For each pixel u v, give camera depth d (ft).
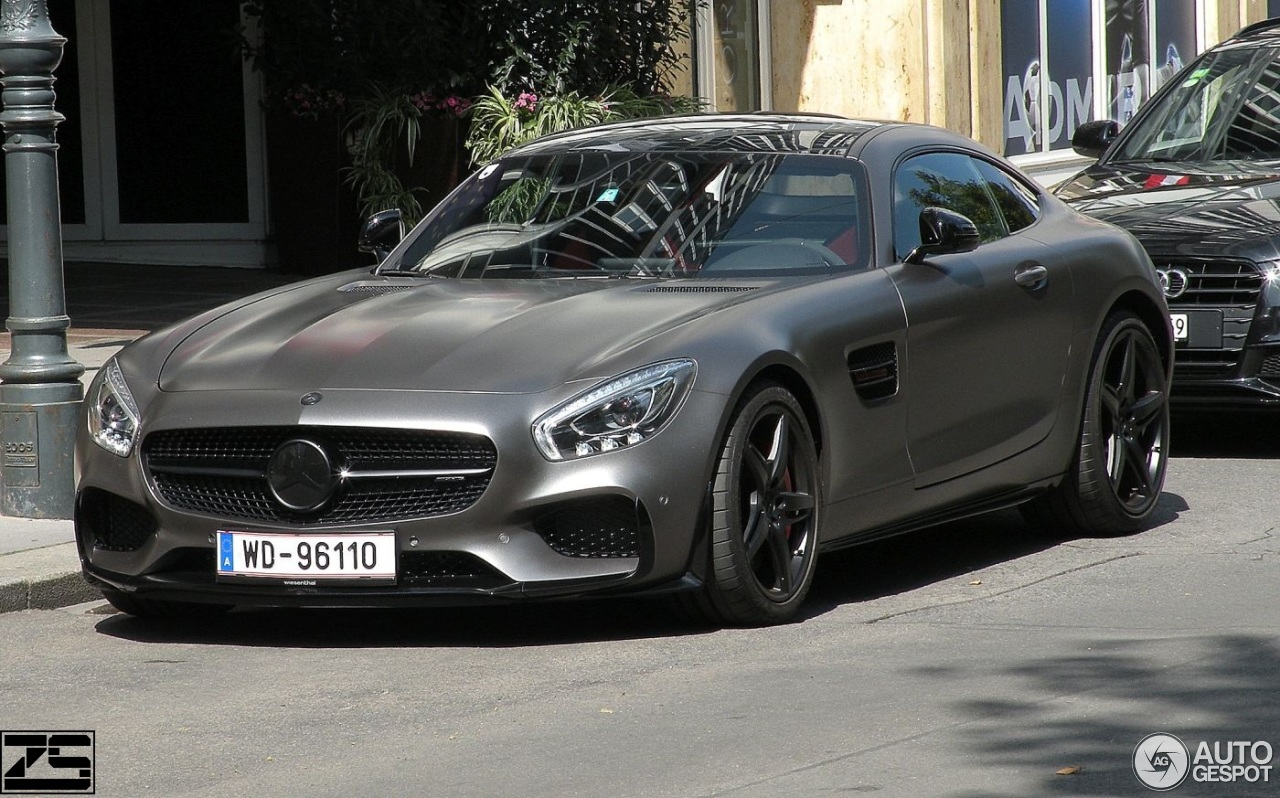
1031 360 33.50
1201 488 40.45
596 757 22.21
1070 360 34.42
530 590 26.55
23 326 36.32
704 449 27.04
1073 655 26.27
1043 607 29.66
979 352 32.27
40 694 26.07
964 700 24.07
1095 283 35.14
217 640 29.09
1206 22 108.27
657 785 21.03
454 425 26.53
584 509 26.76
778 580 28.68
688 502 26.94
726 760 21.86
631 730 23.29
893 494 30.78
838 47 81.71
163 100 76.59
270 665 27.40
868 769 21.30
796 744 22.40
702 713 23.94
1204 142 50.47
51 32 36.24
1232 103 51.24
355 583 26.91
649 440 26.71
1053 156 91.71
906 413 30.73
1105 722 22.85
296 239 74.18
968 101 83.56
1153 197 46.19
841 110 82.02
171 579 28.07
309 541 27.02
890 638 27.71
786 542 28.73
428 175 68.33
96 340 56.59
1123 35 99.60
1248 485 40.63
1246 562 32.81
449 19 69.31
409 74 67.46
